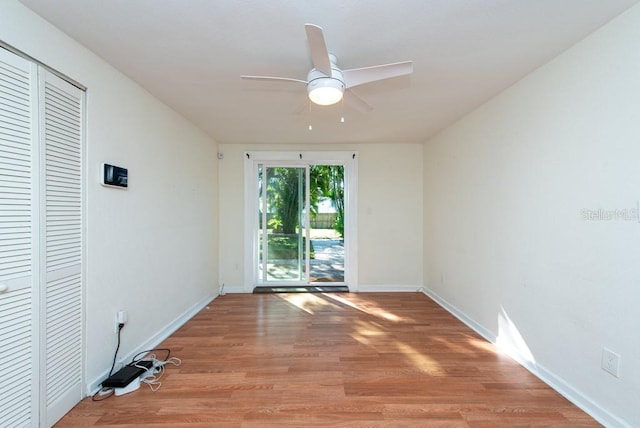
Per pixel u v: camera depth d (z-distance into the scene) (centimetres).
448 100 270
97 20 157
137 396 187
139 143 239
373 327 302
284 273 461
